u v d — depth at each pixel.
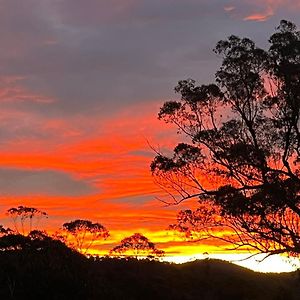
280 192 27.92
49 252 38.38
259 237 29.34
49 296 32.34
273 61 29.92
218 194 29.12
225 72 30.39
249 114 30.27
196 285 49.03
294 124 29.73
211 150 29.86
